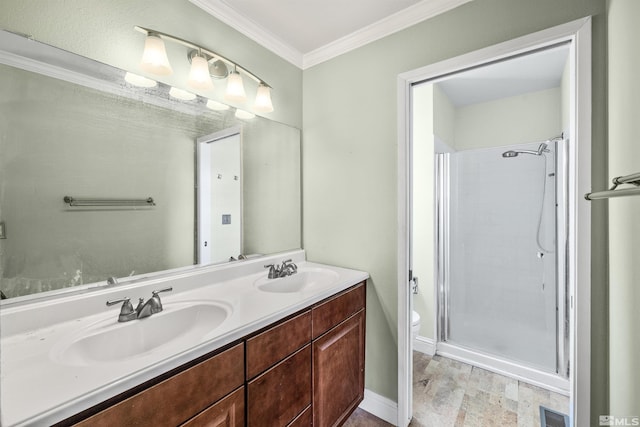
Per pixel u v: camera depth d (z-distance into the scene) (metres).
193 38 1.38
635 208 0.83
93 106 1.06
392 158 1.60
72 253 1.01
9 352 0.77
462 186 2.41
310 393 1.23
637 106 0.80
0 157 0.87
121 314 0.98
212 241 1.47
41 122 0.95
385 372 1.63
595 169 1.06
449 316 2.43
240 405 0.93
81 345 0.84
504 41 1.25
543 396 1.80
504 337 2.21
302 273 1.72
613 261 0.99
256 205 1.71
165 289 1.16
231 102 1.55
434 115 2.44
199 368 0.81
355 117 1.75
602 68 1.05
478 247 2.35
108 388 0.62
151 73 1.19
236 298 1.21
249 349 0.96
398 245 1.58
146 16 1.21
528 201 2.17
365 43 1.70
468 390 1.87
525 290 2.15
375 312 1.67
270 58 1.79
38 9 0.94
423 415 1.64
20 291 0.90
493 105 2.91
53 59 0.97
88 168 1.05
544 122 2.65
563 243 1.94
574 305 1.11
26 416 0.52
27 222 0.92
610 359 1.02
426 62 1.47
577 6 1.09
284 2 1.46
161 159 1.27
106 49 1.10
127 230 1.16
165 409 0.73
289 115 1.93
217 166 1.49
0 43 0.87
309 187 1.99
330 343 1.35
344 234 1.81
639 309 0.80
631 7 0.84
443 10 1.42
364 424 1.59
